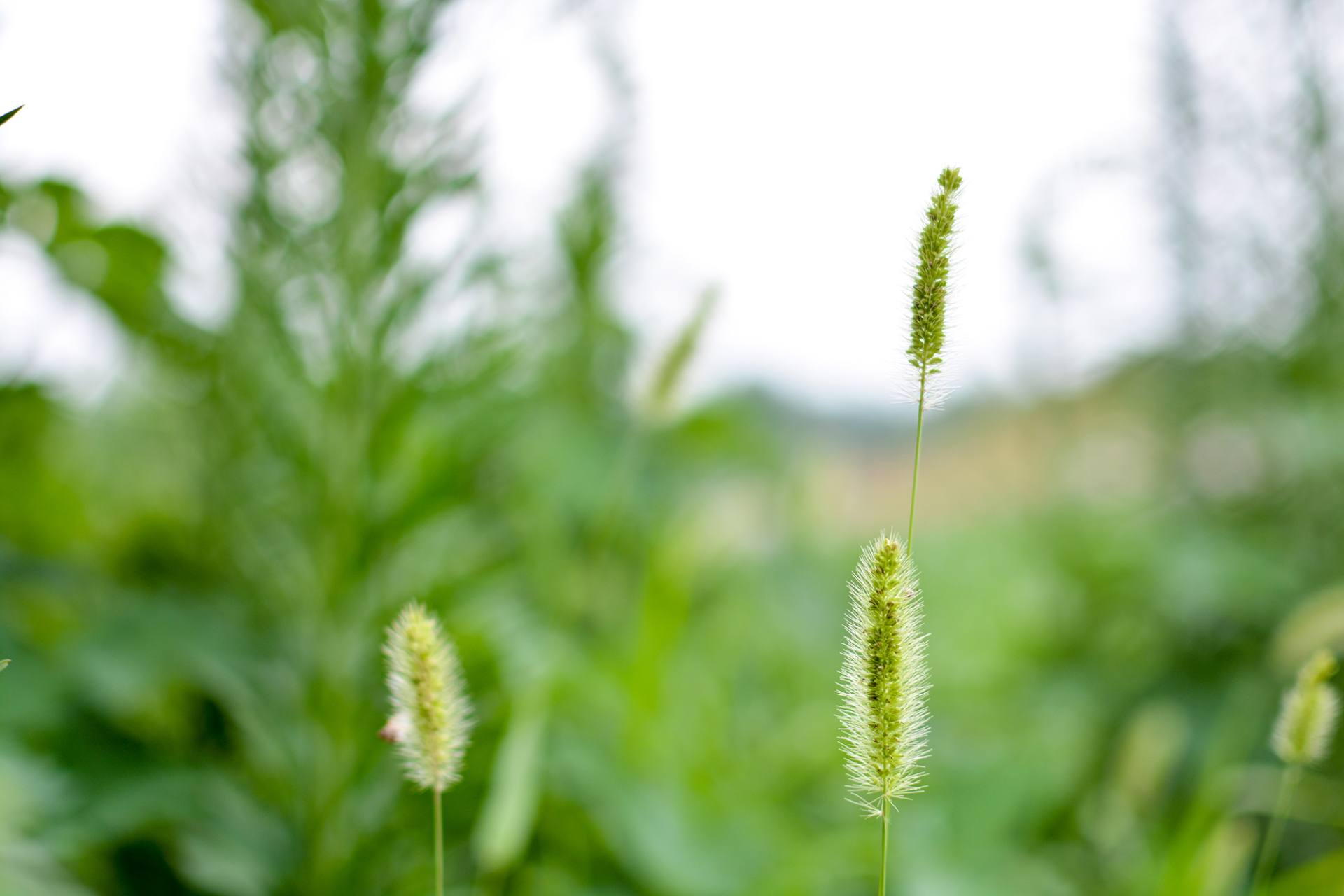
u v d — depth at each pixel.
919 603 0.57
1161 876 0.88
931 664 1.84
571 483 1.30
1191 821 0.87
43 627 1.03
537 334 0.98
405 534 0.77
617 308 1.34
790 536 1.90
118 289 0.91
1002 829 1.12
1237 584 1.34
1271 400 1.44
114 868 0.76
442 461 0.78
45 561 0.92
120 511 1.19
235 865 0.75
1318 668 0.65
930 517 2.51
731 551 1.49
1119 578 1.62
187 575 1.05
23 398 0.91
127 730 0.82
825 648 1.73
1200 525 1.49
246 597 0.95
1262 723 1.22
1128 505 1.68
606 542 1.25
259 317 0.78
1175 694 1.33
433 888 0.77
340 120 0.77
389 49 0.76
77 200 0.86
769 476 1.90
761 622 1.63
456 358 0.79
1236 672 1.31
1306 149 1.35
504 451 0.93
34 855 0.73
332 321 0.78
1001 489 2.06
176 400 1.00
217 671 0.80
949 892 0.94
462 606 0.84
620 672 1.03
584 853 0.91
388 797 0.78
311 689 0.76
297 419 0.78
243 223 0.81
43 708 0.79
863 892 0.97
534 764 0.74
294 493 0.82
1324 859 0.85
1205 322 1.48
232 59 0.83
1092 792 1.28
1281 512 1.48
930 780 1.21
